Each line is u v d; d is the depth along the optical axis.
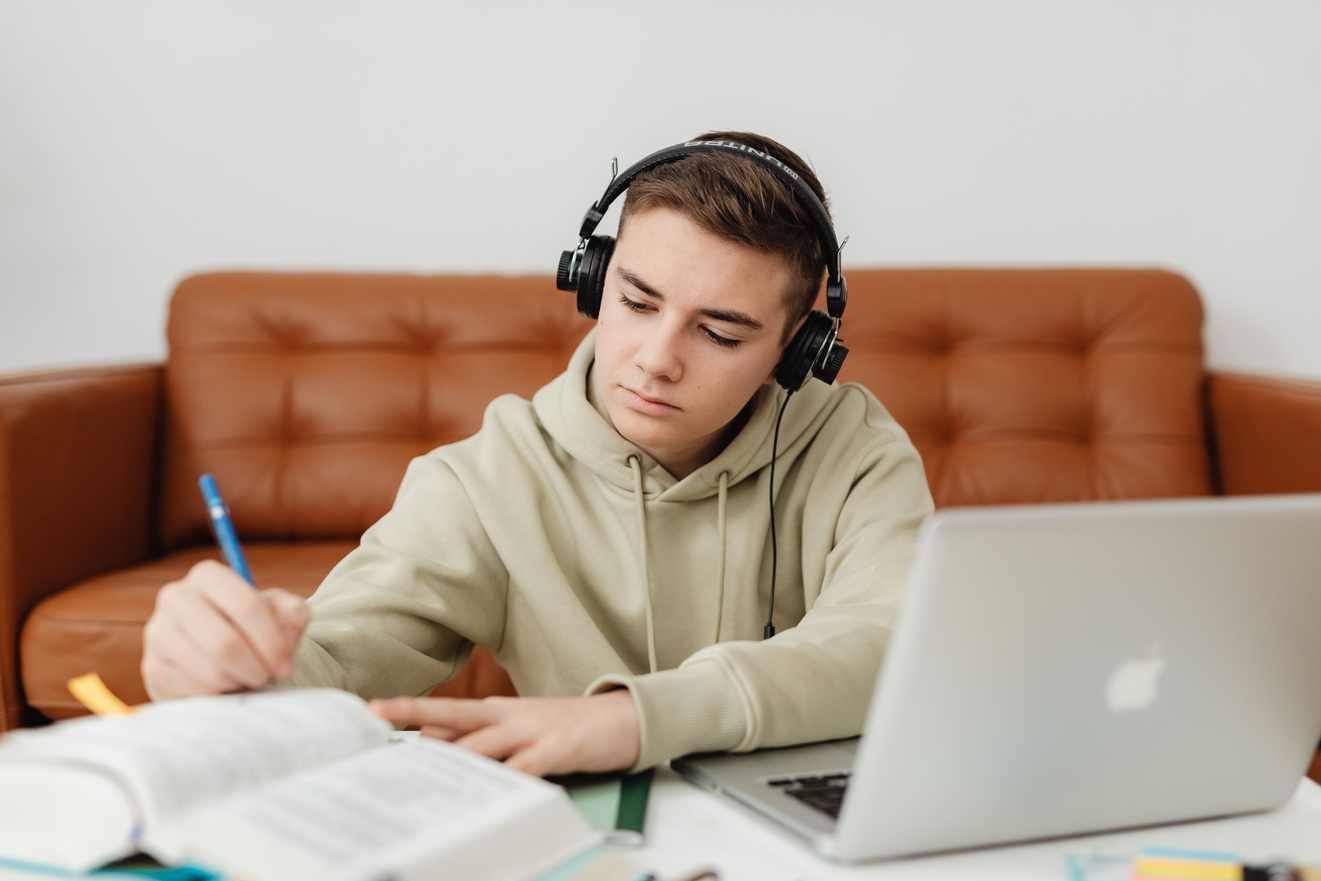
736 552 1.03
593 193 2.20
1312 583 0.51
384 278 2.00
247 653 0.56
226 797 0.43
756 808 0.56
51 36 2.11
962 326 1.96
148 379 1.89
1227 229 2.20
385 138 2.18
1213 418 1.95
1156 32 2.17
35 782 0.43
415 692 0.87
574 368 1.05
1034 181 2.20
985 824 0.51
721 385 0.84
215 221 2.17
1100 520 0.45
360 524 1.88
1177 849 0.49
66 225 2.14
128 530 1.81
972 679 0.46
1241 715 0.53
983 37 2.17
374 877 0.39
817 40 2.17
